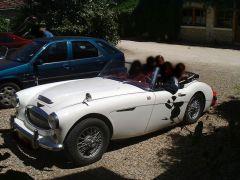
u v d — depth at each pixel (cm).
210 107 884
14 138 652
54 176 554
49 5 1708
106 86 652
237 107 902
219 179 461
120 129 620
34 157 617
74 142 563
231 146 320
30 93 655
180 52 2089
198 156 620
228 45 2406
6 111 849
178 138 706
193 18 2586
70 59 924
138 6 2781
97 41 982
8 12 2262
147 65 694
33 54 888
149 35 2750
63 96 602
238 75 1386
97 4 1797
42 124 585
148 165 595
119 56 1008
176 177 552
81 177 552
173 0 2603
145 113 646
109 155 630
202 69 1525
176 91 695
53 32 1661
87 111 569
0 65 872
